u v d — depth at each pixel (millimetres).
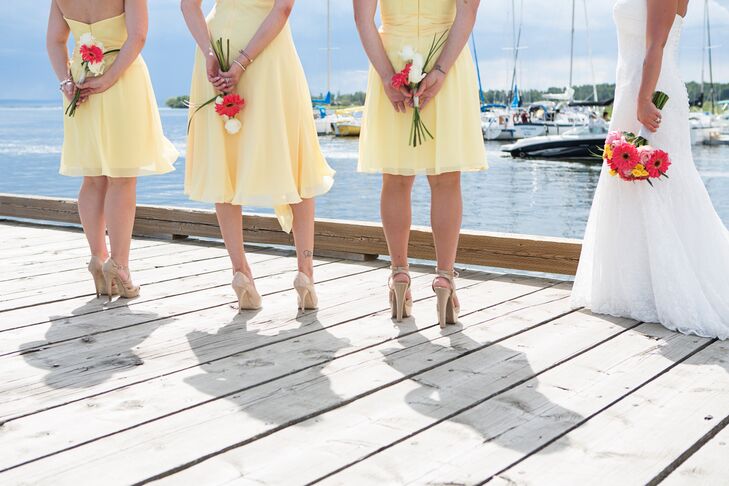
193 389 2307
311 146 3137
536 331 2906
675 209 2959
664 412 2109
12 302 3377
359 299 3424
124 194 3363
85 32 3252
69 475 1753
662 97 2924
